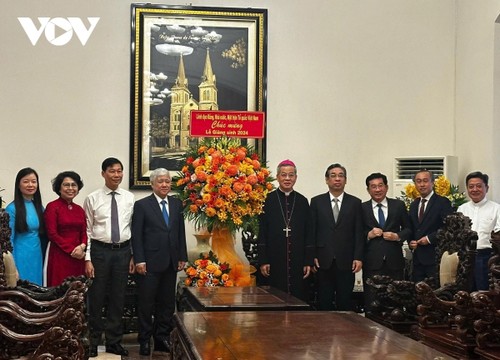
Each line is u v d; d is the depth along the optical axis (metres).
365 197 8.77
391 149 8.81
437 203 7.08
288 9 8.72
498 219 6.91
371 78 8.81
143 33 8.41
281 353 2.91
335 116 8.77
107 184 6.83
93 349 6.61
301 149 8.70
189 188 6.57
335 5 8.78
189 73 8.51
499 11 7.63
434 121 8.82
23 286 5.06
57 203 6.55
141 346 6.74
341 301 7.05
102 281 6.65
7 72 8.20
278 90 8.68
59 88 8.30
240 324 3.68
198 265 6.43
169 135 8.44
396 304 5.20
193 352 2.96
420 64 8.81
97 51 8.37
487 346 3.95
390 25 8.84
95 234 6.70
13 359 4.05
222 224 6.51
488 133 7.93
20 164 8.20
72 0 8.34
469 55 8.50
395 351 2.95
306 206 7.14
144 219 6.77
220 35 8.57
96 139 8.34
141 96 8.38
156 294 6.90
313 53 8.74
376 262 6.90
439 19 8.83
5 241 5.05
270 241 7.03
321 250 7.06
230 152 6.66
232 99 8.57
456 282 4.81
